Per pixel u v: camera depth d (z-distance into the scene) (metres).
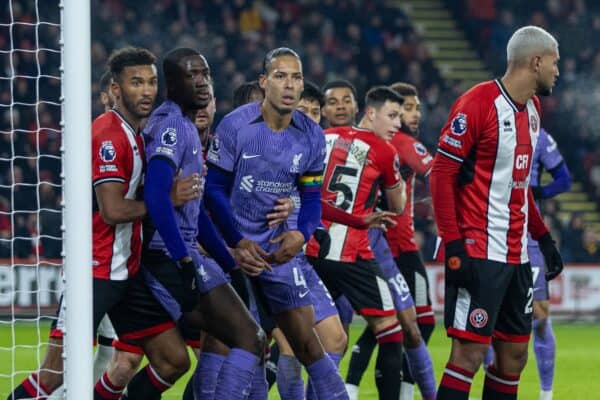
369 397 25.20
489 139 16.78
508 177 16.95
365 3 66.62
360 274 21.14
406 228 24.67
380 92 22.03
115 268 15.88
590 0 68.44
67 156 14.09
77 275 14.08
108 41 60.34
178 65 15.70
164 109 15.80
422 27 70.50
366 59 64.44
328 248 21.06
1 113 53.94
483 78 69.38
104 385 17.39
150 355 16.44
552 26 68.06
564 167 26.44
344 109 23.30
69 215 14.09
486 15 70.44
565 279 50.47
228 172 17.00
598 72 65.69
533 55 16.73
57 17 59.91
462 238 16.98
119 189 15.58
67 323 14.10
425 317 24.88
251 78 61.56
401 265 24.72
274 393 25.33
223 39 61.69
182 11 63.22
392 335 21.16
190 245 16.08
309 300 17.38
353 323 46.25
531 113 17.20
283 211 17.19
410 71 63.84
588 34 67.25
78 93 14.07
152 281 16.11
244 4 64.81
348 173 21.69
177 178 15.66
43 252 47.53
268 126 17.02
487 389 17.98
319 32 65.25
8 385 25.27
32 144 53.03
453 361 17.11
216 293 16.02
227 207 16.86
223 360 16.97
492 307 16.92
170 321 16.34
